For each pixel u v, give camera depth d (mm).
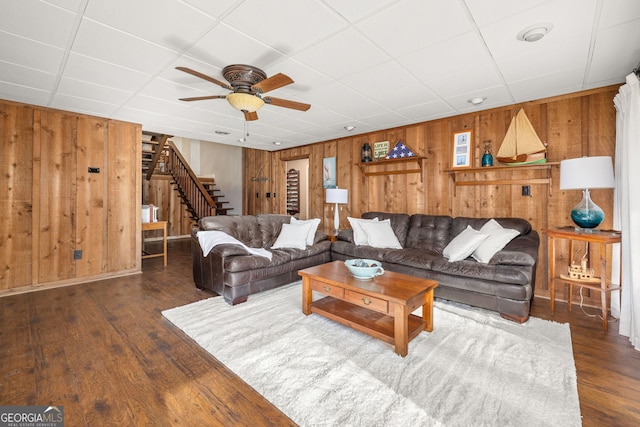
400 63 2449
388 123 4332
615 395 1647
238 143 5902
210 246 3301
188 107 3541
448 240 3646
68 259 3752
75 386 1719
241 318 2645
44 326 2506
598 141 2971
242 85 2492
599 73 2635
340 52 2264
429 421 1440
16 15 1801
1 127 3295
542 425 1418
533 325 2508
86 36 2035
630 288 2283
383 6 1729
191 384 1747
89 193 3908
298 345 2168
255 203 7387
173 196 7984
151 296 3283
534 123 3350
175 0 1669
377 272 2518
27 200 3467
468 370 1861
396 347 2029
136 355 2055
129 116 3941
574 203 3164
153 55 2295
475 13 1798
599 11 1767
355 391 1662
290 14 1798
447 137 4035
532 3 1705
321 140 5566
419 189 4328
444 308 2885
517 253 2662
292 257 3584
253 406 1572
